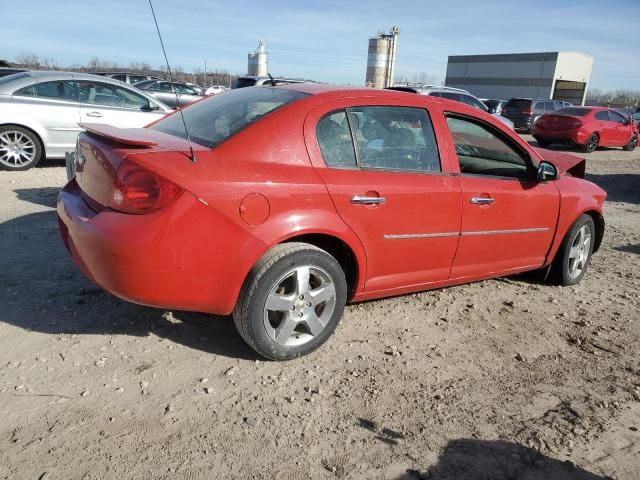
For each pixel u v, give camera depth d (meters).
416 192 3.62
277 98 3.53
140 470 2.38
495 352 3.72
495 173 4.30
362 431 2.77
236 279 3.03
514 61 62.50
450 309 4.36
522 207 4.31
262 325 3.15
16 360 3.10
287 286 3.25
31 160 8.35
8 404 2.73
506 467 2.59
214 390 2.99
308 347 3.37
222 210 2.91
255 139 3.14
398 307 4.30
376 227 3.48
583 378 3.46
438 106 3.93
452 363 3.52
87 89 8.66
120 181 2.86
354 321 3.98
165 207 2.82
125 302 3.87
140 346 3.36
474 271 4.24
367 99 3.59
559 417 3.02
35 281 4.13
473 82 68.06
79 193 3.44
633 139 19.72
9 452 2.42
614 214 8.77
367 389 3.13
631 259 6.25
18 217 5.79
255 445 2.60
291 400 2.95
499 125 4.26
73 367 3.08
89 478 2.31
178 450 2.52
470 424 2.89
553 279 5.08
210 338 3.52
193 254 2.89
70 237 3.21
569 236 4.87
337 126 3.42
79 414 2.70
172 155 2.94
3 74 14.08
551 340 3.97
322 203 3.22
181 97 17.45
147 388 2.95
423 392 3.15
